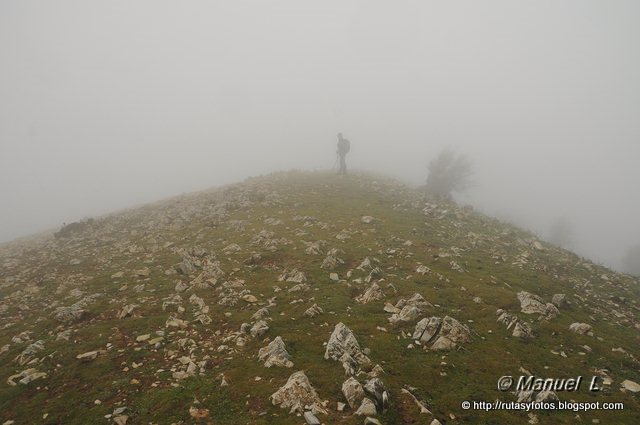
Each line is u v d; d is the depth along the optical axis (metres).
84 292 13.09
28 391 7.62
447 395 6.95
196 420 6.37
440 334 8.88
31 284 15.06
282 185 34.91
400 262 14.57
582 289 13.57
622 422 6.38
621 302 12.88
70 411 6.89
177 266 14.70
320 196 29.08
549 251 19.45
